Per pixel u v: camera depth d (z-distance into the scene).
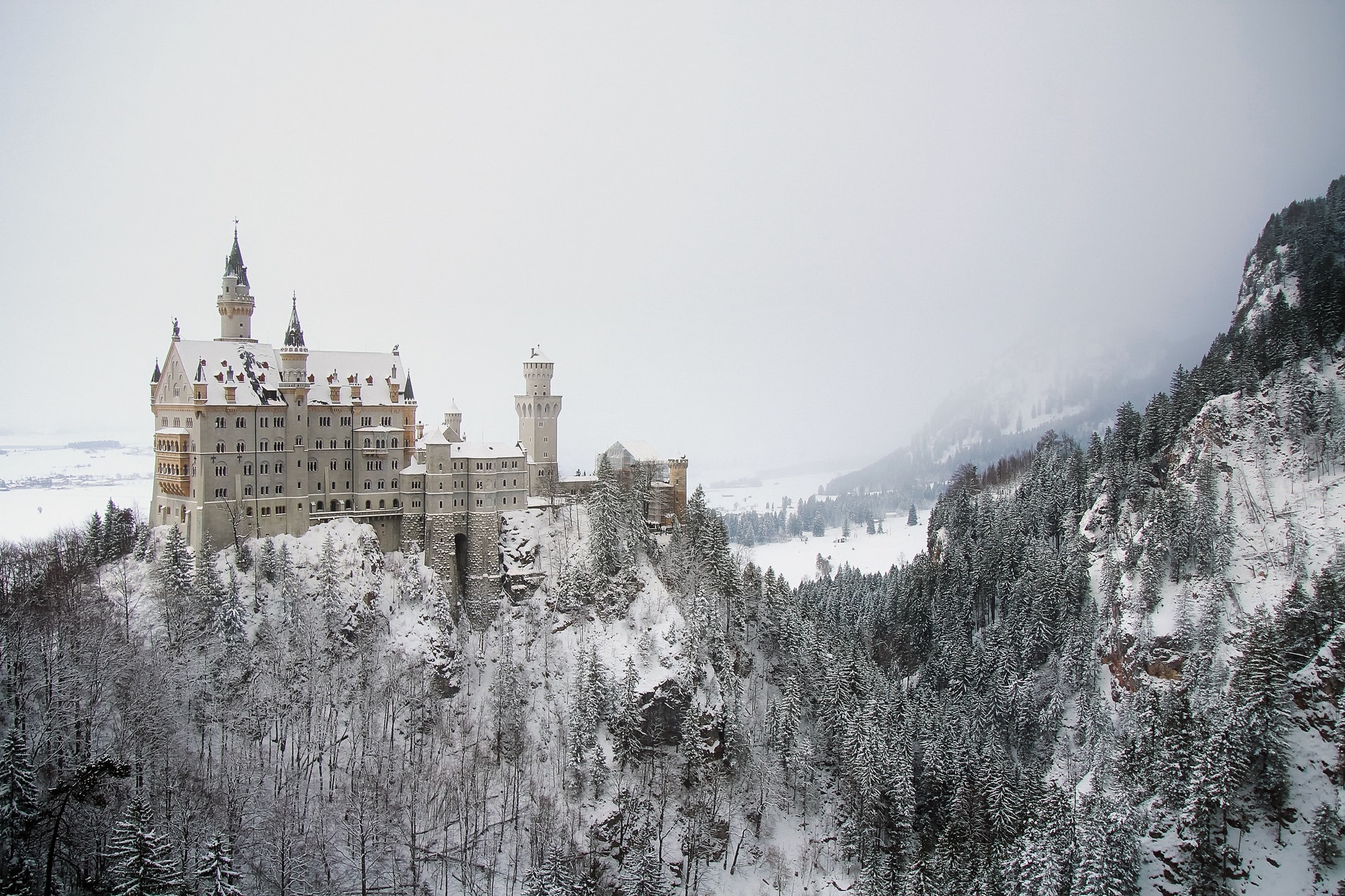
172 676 132.38
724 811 154.62
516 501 189.75
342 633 157.25
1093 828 126.12
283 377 171.75
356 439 178.62
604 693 159.25
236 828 113.00
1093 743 161.00
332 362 183.50
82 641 123.56
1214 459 185.25
